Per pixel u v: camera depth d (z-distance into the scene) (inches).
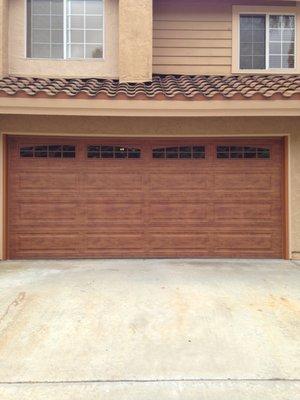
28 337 216.8
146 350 203.8
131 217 404.8
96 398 165.0
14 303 262.8
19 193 400.5
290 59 464.8
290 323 234.5
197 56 458.3
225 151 406.6
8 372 184.5
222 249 407.2
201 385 174.7
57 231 402.6
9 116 391.9
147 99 346.0
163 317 241.1
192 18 458.6
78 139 402.3
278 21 463.8
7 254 399.2
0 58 422.3
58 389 171.6
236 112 349.1
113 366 189.5
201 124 399.9
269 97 343.0
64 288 294.5
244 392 169.5
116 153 404.5
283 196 406.0
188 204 406.0
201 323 233.5
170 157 405.7
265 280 320.8
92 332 222.4
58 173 402.0
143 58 429.4
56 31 446.0
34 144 400.5
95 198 403.2
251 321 236.5
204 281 315.6
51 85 388.5
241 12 459.2
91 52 448.5
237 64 458.3
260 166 406.6
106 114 350.3
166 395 167.2
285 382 177.2
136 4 430.9
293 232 403.2
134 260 396.5
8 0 437.1
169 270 352.5
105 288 294.7
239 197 406.3
